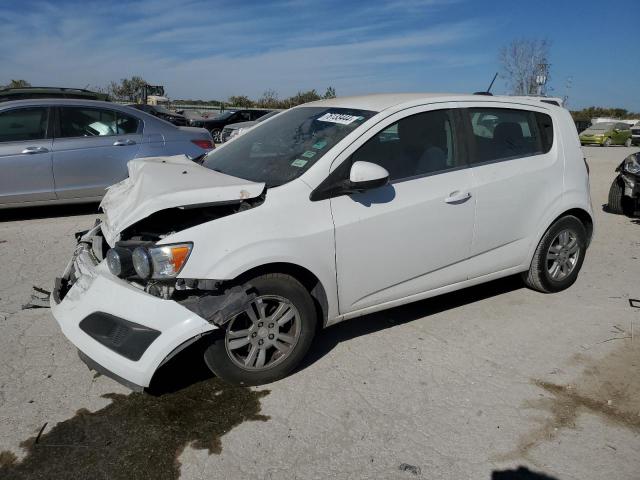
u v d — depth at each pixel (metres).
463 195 3.83
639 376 3.48
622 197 8.00
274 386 3.29
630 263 5.73
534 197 4.30
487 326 4.13
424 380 3.39
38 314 4.22
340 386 3.30
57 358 3.58
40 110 6.96
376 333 4.00
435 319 4.24
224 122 22.94
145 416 2.99
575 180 4.56
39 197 6.96
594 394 3.28
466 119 4.01
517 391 3.29
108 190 4.05
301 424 2.95
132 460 2.66
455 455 2.73
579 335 4.02
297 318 3.27
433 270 3.84
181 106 36.88
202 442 2.79
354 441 2.82
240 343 3.16
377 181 3.24
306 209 3.24
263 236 3.07
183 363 3.52
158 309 2.86
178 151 7.64
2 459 2.65
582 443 2.84
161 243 2.91
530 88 27.77
